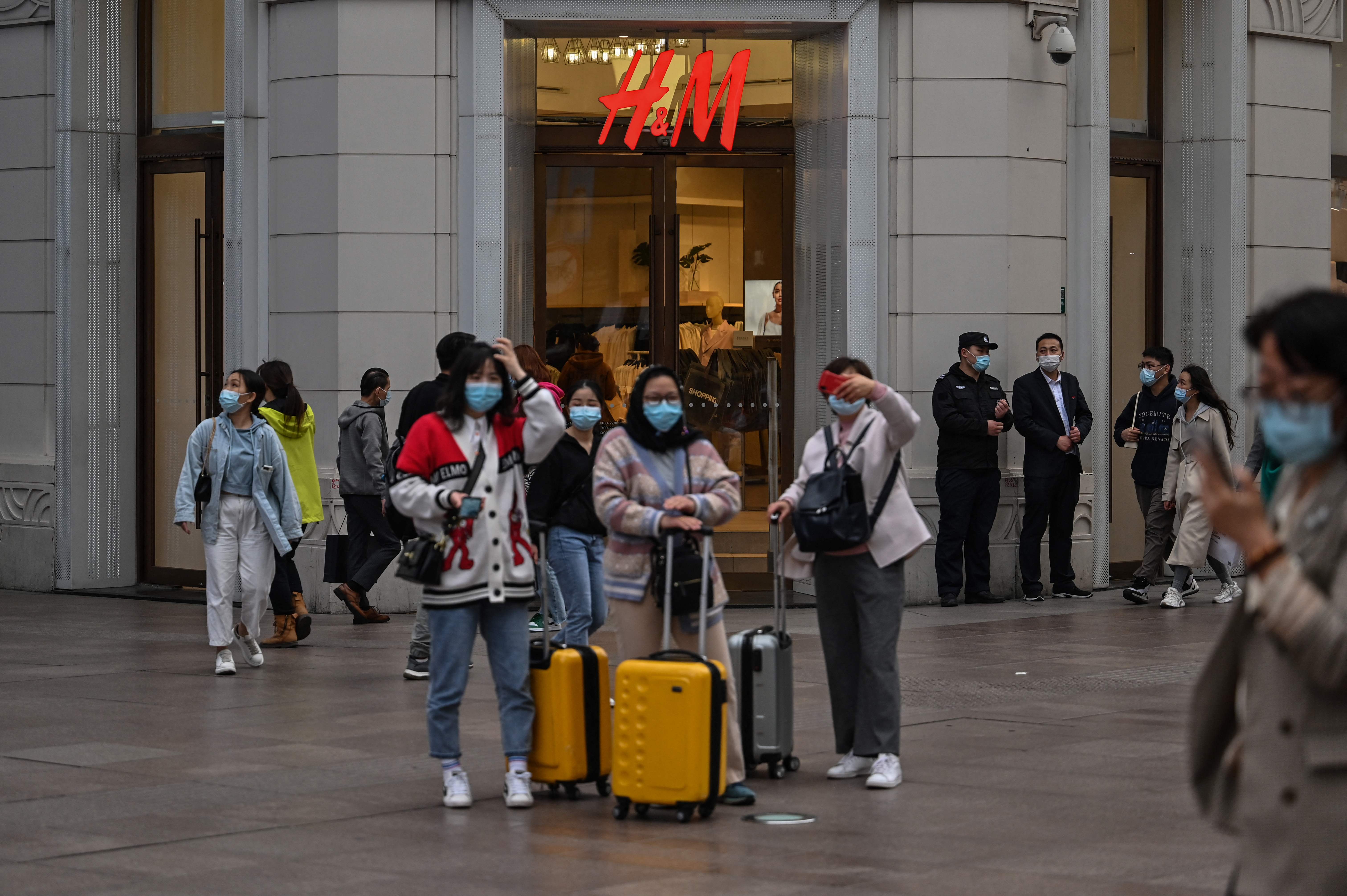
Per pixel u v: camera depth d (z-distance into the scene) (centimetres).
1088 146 1441
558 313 1439
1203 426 1332
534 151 1412
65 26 1491
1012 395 1394
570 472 889
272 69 1395
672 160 1434
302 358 1372
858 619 715
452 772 664
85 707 901
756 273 1447
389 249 1347
